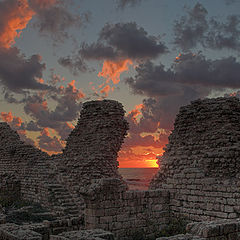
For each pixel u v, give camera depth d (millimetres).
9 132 46312
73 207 30812
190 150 25438
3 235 19969
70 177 34156
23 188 40031
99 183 22094
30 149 40875
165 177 26266
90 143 34531
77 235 17391
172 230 23141
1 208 32281
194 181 23344
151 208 23969
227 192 21125
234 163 22797
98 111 35000
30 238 18094
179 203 24219
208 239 14742
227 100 25016
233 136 23656
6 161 44875
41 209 32406
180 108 27328
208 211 22109
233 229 15578
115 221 22281
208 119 25344
